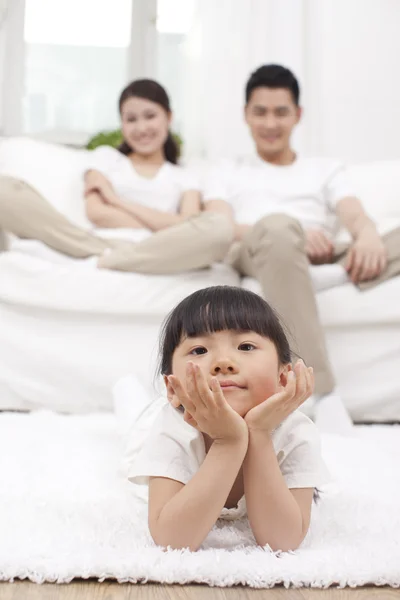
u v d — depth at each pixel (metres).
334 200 2.37
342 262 2.00
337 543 0.84
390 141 3.28
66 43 3.33
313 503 0.97
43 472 1.19
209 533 0.86
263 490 0.79
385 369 1.93
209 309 0.86
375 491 1.07
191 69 3.27
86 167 2.50
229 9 3.20
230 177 2.48
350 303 1.92
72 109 3.34
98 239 2.11
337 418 1.67
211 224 1.97
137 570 0.71
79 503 0.98
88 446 1.42
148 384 1.95
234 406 0.82
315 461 0.87
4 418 1.75
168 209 2.47
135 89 2.54
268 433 0.81
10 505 0.96
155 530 0.80
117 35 3.36
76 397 1.95
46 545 0.78
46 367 1.96
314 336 1.74
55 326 1.98
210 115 3.21
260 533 0.80
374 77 3.26
